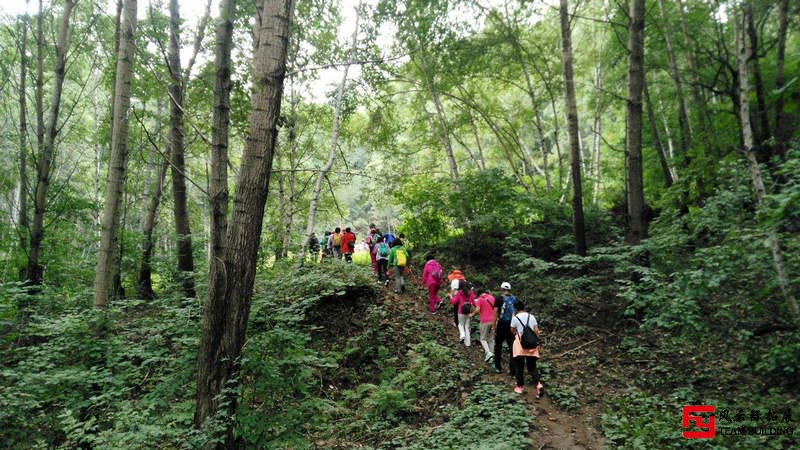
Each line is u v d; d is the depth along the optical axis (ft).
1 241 32.58
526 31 49.65
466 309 27.94
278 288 26.96
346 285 31.71
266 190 15.03
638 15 29.17
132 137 38.29
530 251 43.52
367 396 23.13
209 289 14.39
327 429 19.31
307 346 26.89
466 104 53.78
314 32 35.81
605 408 19.84
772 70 32.78
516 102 60.90
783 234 17.56
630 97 29.55
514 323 21.99
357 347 26.73
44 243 33.55
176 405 15.96
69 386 15.85
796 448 14.20
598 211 45.09
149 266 36.58
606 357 25.13
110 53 33.96
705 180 24.50
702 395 19.16
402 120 60.75
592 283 32.17
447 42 42.47
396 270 36.86
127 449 12.03
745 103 17.47
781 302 18.31
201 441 12.36
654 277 24.18
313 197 30.45
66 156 57.21
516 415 18.90
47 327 16.85
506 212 42.22
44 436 14.74
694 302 18.86
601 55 52.90
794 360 16.85
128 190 45.01
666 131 48.34
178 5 26.94
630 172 29.60
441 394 22.62
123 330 20.80
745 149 17.37
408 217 50.37
